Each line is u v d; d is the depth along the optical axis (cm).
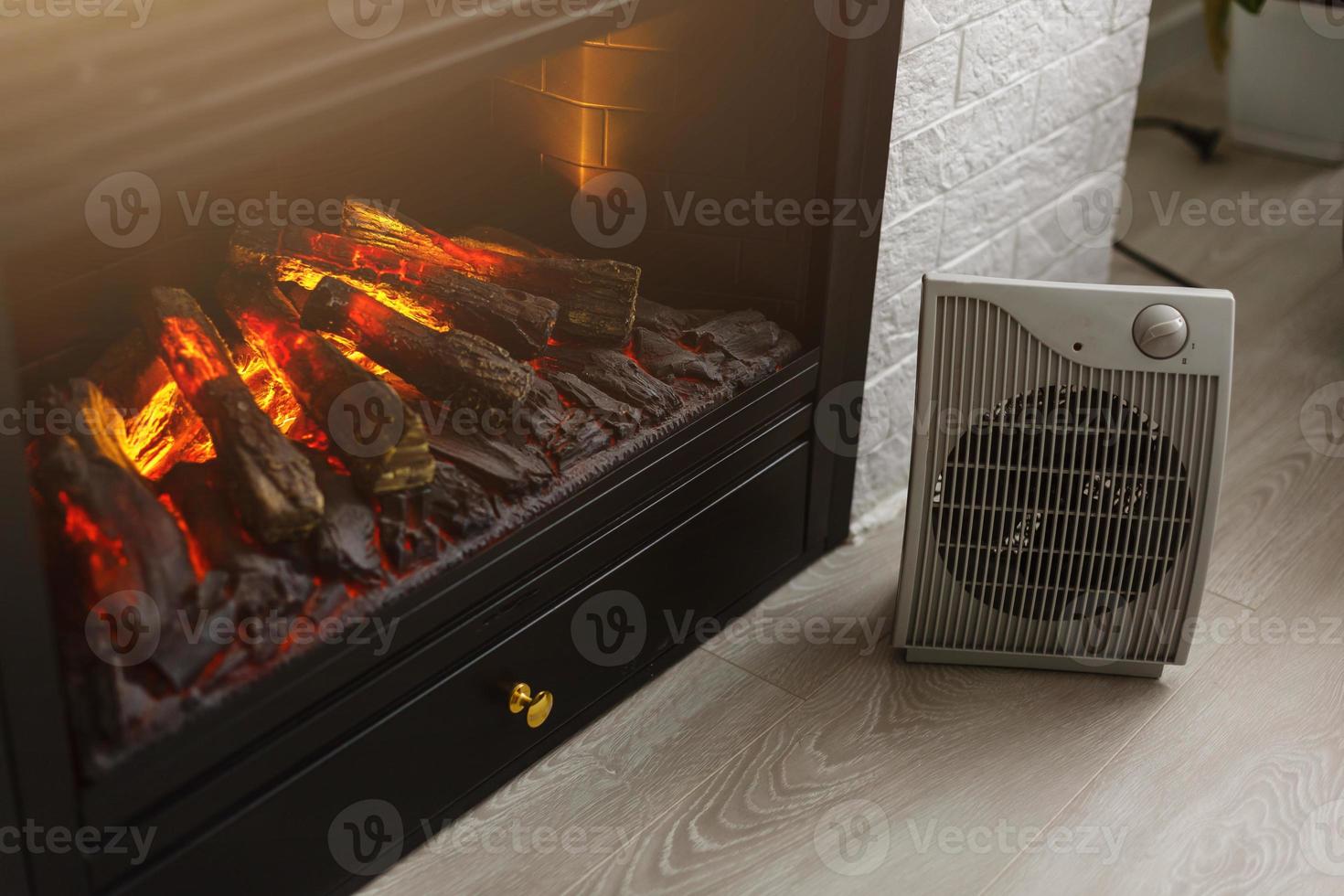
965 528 133
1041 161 178
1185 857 119
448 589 108
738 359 138
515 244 147
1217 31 226
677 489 131
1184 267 228
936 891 115
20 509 78
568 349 134
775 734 134
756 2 130
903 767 130
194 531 101
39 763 84
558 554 121
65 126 81
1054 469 128
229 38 87
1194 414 126
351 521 105
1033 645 139
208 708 93
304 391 114
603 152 145
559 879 117
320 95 94
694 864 118
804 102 132
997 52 156
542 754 130
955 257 167
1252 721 136
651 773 129
